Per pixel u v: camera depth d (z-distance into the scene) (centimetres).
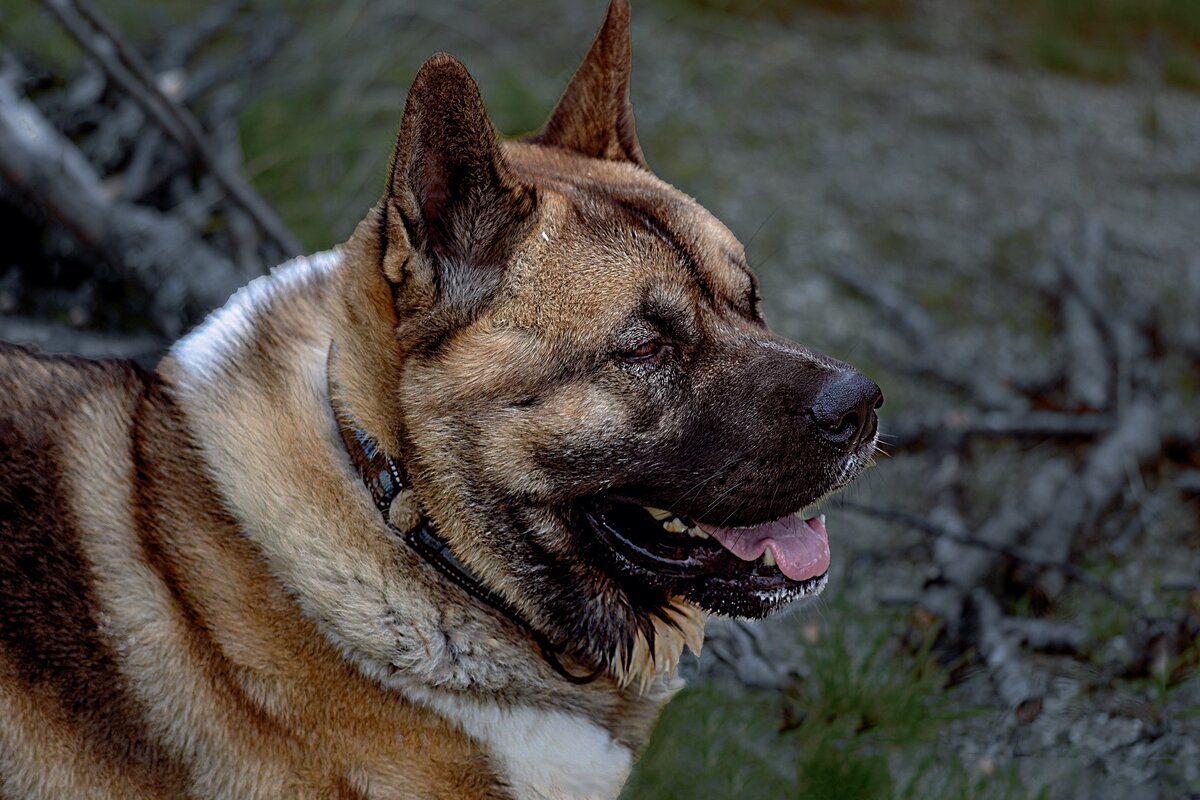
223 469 295
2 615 276
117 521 289
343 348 299
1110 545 501
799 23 991
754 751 401
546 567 309
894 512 478
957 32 1025
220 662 287
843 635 438
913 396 597
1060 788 383
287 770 290
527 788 307
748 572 327
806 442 306
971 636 440
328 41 728
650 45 904
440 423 295
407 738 296
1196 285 677
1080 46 1016
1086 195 793
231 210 589
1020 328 656
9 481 283
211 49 755
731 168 769
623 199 318
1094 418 552
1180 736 403
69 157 570
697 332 309
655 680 340
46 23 679
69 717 278
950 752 402
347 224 625
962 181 795
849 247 710
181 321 534
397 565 296
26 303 553
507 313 296
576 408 298
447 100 281
